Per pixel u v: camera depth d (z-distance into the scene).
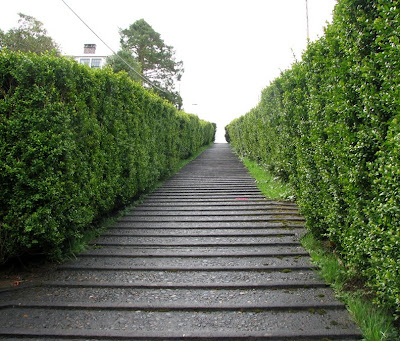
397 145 2.56
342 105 3.55
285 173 9.23
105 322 3.37
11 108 4.31
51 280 4.34
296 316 3.42
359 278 3.88
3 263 4.43
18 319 3.43
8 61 4.36
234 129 25.92
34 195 4.30
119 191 7.38
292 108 6.87
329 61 4.17
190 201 8.91
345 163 3.62
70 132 4.87
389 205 2.74
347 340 3.03
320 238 5.39
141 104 9.12
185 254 5.15
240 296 3.85
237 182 11.66
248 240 5.70
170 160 13.13
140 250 5.42
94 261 4.99
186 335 3.11
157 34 34.91
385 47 2.77
